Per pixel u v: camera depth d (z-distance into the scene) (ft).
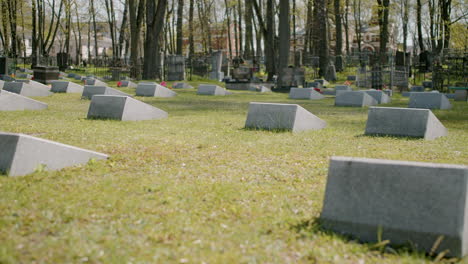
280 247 11.03
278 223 12.82
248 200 15.25
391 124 31.01
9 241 10.80
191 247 10.91
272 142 27.55
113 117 37.45
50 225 12.12
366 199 11.79
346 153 24.09
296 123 32.65
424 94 55.01
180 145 26.02
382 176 11.71
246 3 160.97
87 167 19.77
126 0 158.30
